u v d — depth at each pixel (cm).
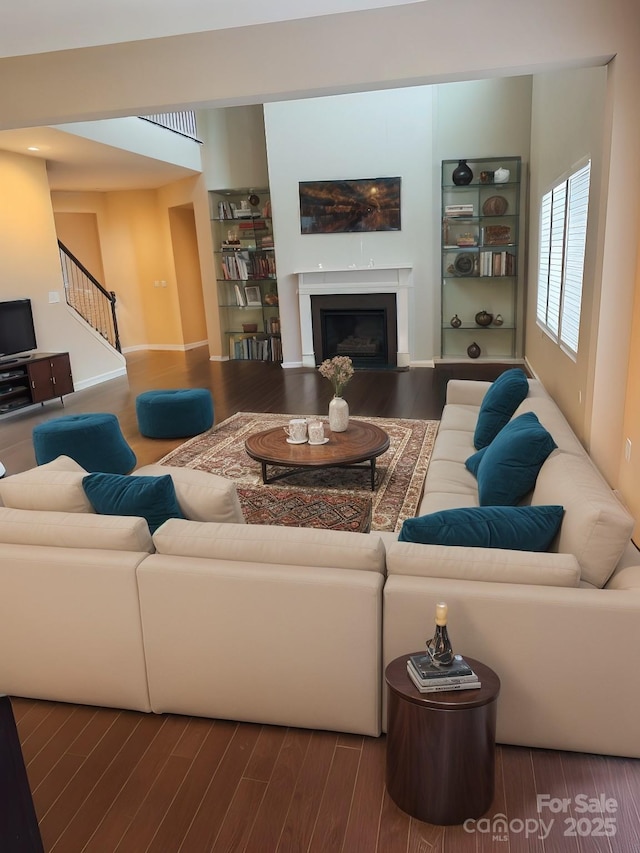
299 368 906
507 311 879
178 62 394
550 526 224
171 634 226
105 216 1087
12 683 248
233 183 952
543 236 679
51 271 789
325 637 213
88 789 205
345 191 844
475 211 850
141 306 1140
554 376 577
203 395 595
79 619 233
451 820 188
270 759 215
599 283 360
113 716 240
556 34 343
